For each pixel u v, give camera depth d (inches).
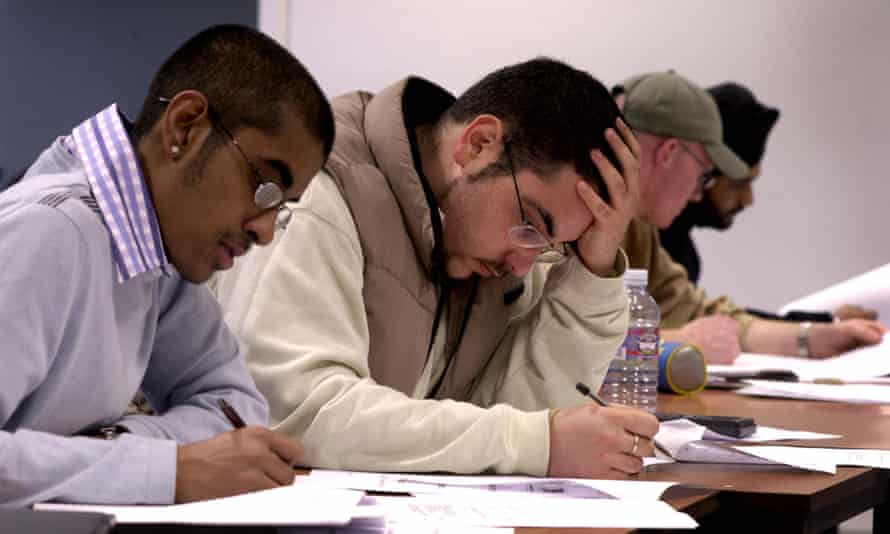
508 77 75.4
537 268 90.7
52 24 210.1
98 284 56.4
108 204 57.1
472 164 75.0
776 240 203.6
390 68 204.7
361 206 75.6
